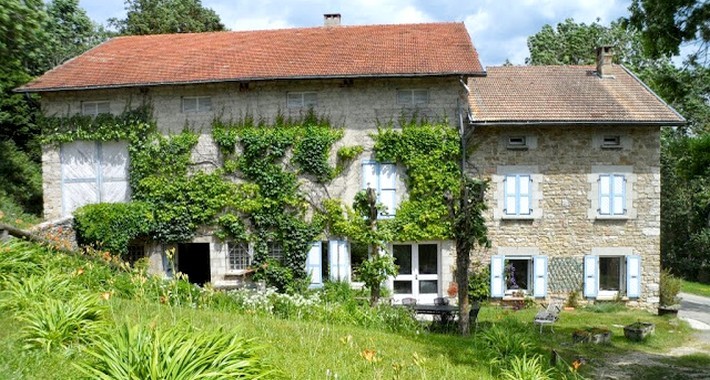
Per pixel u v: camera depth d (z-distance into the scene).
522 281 18.28
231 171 17.89
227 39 21.06
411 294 17.81
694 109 25.25
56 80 18.33
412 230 17.38
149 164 17.97
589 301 17.95
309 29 21.53
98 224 17.31
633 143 17.89
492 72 20.84
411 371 7.06
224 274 18.00
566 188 17.89
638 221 17.91
